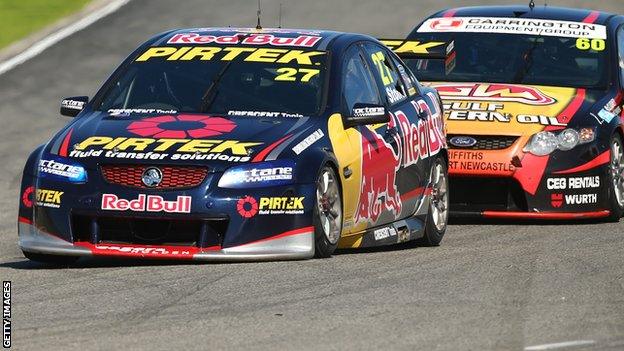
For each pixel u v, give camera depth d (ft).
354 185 107.76
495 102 141.18
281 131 103.76
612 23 156.35
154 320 80.89
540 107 140.36
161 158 99.45
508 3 312.91
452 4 308.81
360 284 92.89
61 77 229.66
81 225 100.48
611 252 112.78
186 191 98.37
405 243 123.54
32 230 101.71
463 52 152.05
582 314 84.17
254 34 117.08
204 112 108.06
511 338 76.84
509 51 151.23
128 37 264.52
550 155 136.67
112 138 103.04
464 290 91.91
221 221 98.63
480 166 136.26
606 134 140.05
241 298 87.25
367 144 110.73
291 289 90.43
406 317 82.12
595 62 149.48
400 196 116.88
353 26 281.74
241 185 98.84
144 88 111.04
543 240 122.62
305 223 100.37
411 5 305.73
